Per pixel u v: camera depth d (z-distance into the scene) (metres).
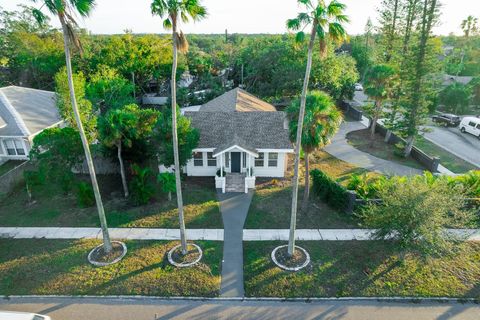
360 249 16.91
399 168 27.70
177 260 15.92
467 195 20.05
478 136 35.06
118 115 20.41
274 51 43.84
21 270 15.30
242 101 31.58
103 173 26.00
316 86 41.62
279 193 22.91
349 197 19.50
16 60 48.47
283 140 24.78
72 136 21.48
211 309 13.20
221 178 23.39
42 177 21.36
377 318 12.82
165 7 12.44
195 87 54.00
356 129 39.09
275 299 13.71
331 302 13.59
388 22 38.47
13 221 19.61
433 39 27.70
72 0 12.24
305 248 16.95
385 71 30.72
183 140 21.56
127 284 14.41
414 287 14.36
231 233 18.30
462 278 14.94
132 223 19.23
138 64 46.56
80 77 33.41
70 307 13.30
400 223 14.34
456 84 45.97
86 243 17.34
